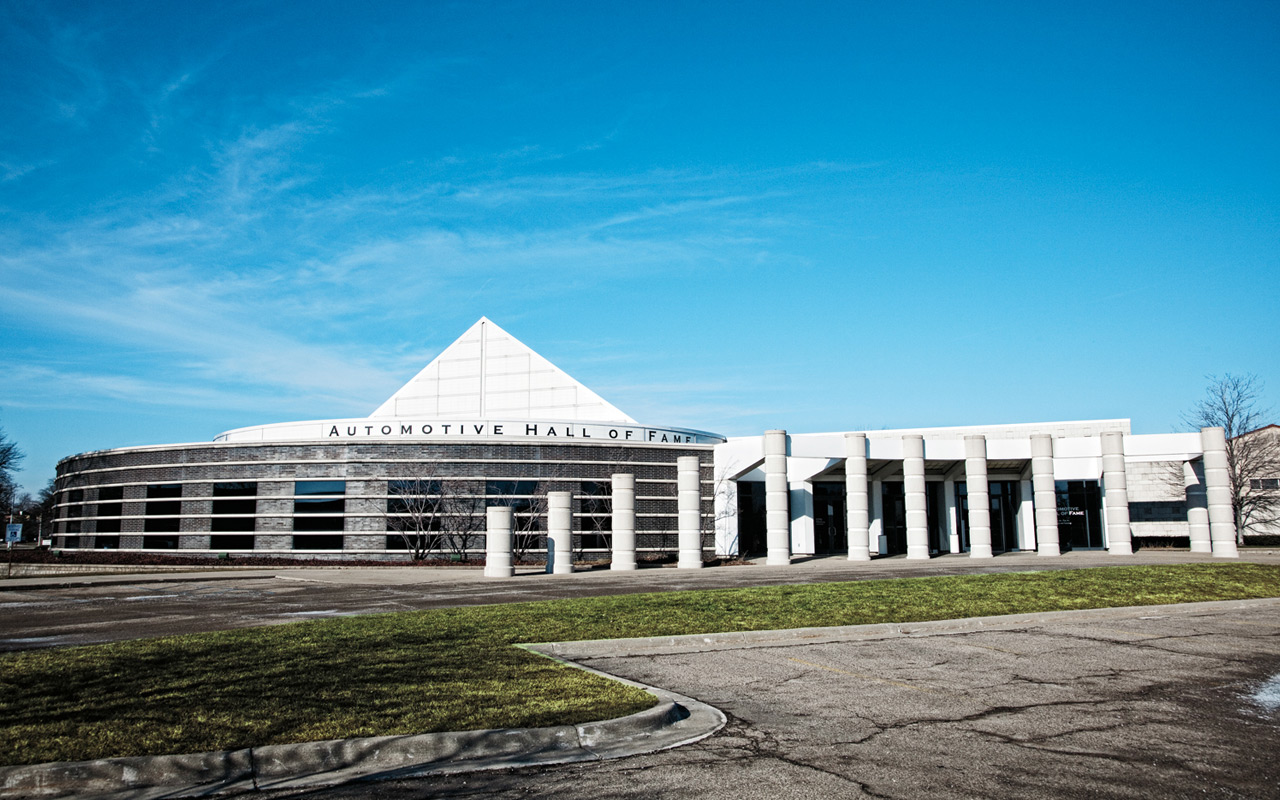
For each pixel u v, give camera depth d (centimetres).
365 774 677
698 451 4441
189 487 4425
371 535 4162
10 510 10294
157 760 664
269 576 3114
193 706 831
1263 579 2162
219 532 4325
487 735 735
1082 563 3284
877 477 4656
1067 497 4838
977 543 3972
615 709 823
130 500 4600
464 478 4203
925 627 1451
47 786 645
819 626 1414
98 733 735
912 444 4000
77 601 2144
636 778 657
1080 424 5747
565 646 1234
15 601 2161
